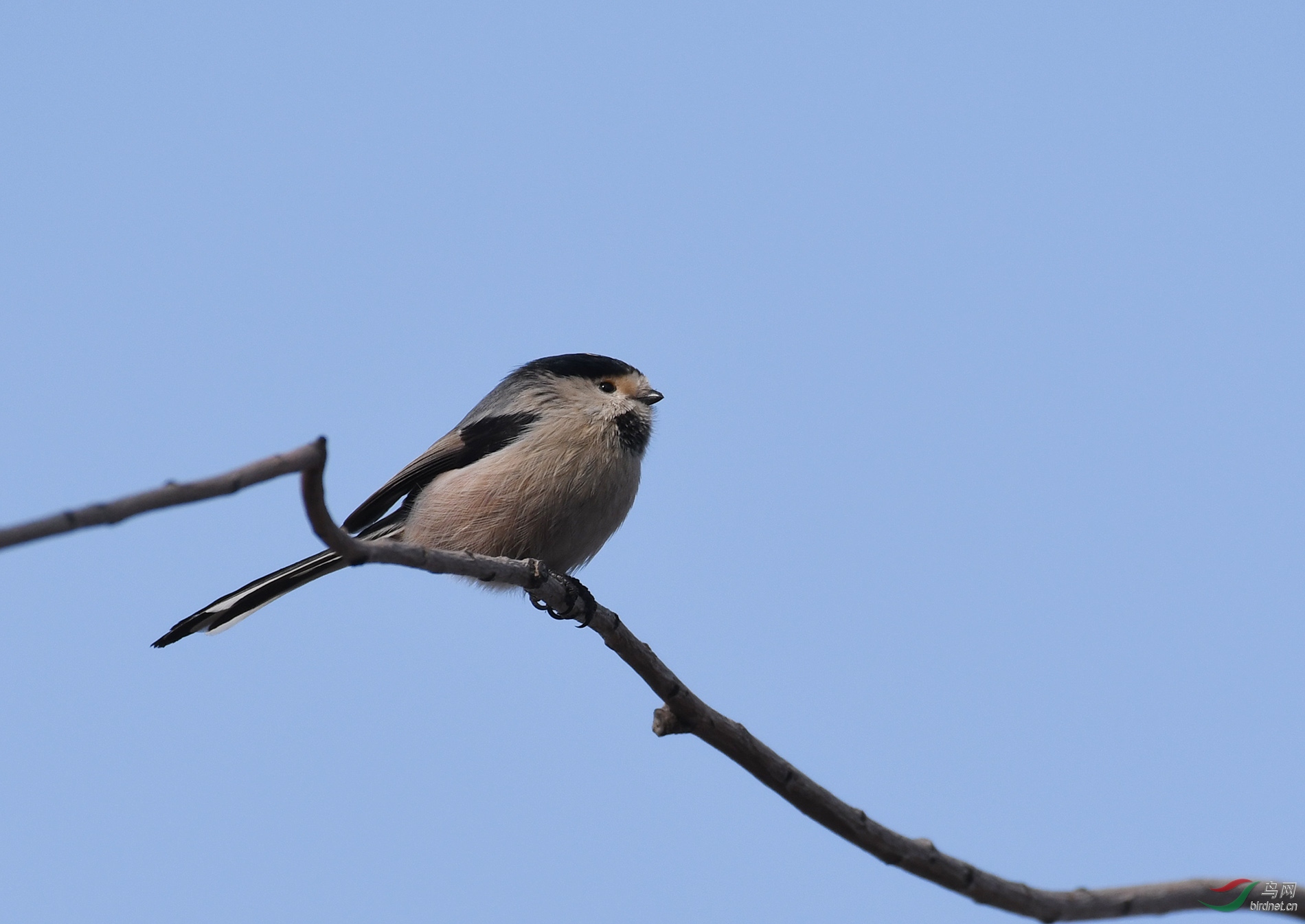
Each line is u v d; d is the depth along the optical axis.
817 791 7.32
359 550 6.96
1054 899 7.11
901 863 7.14
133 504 5.13
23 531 4.76
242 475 5.62
